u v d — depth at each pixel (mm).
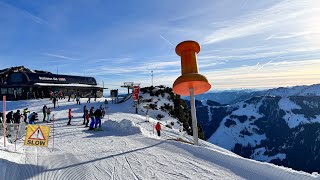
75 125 27734
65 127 26172
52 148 15312
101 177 9852
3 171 9555
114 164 11727
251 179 9891
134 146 16250
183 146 16047
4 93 58938
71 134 21734
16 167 10422
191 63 19562
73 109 42562
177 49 19969
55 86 59750
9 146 14938
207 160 12617
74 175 9977
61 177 9672
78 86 65000
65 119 32594
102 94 72812
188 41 19500
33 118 26375
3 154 11930
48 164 11328
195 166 11531
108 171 10633
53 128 23625
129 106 49562
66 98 59688
